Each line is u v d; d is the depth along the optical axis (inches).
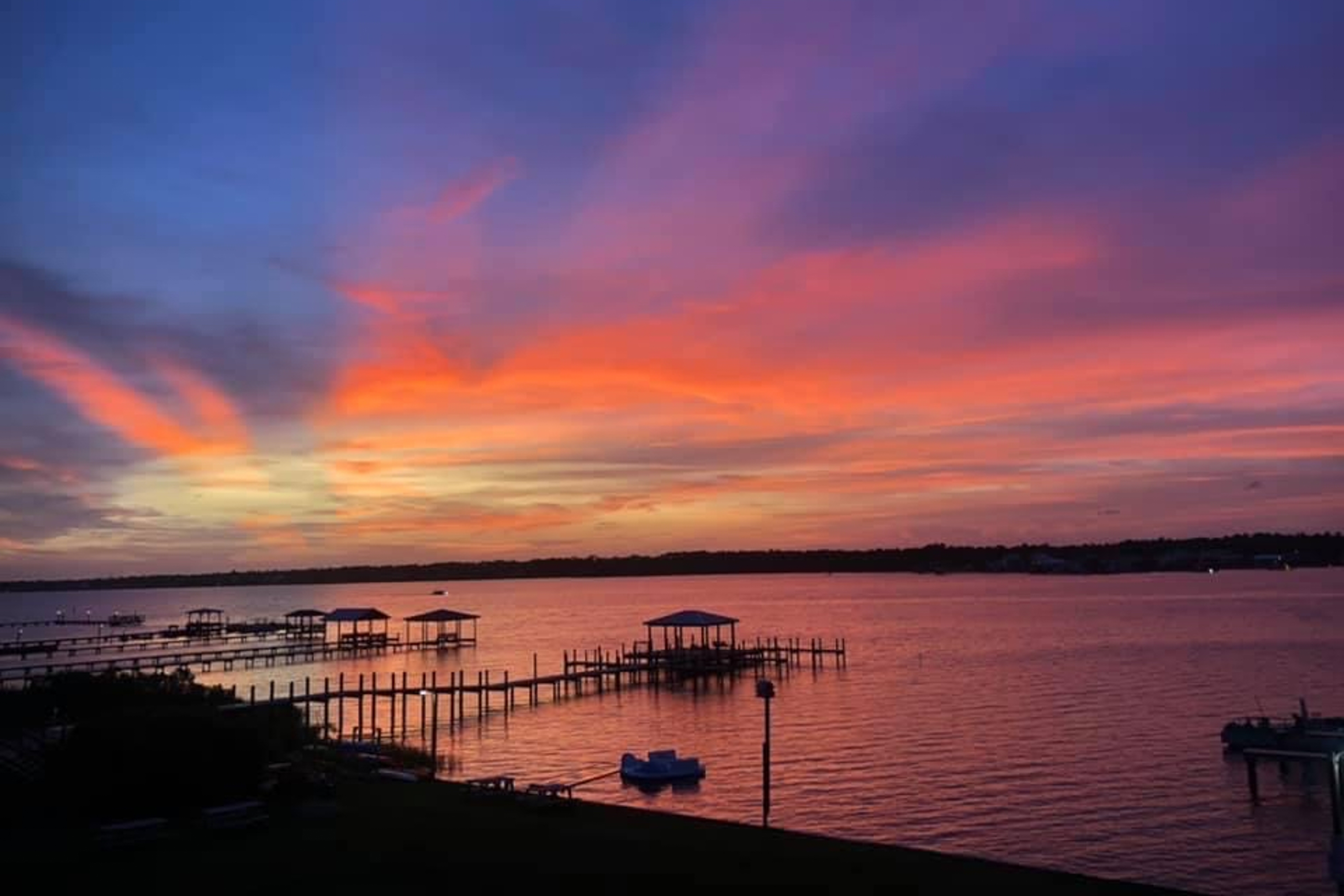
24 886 791.1
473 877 804.0
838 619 7234.3
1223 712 2657.5
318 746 1663.4
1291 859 1382.9
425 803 1103.0
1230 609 7416.3
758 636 5664.4
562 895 757.9
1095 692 3048.7
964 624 6358.3
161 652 4626.0
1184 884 1284.4
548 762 2070.6
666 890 767.1
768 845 903.7
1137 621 6250.0
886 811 1630.2
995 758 2064.5
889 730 2426.2
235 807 1002.7
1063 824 1550.2
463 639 5447.8
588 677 3334.2
